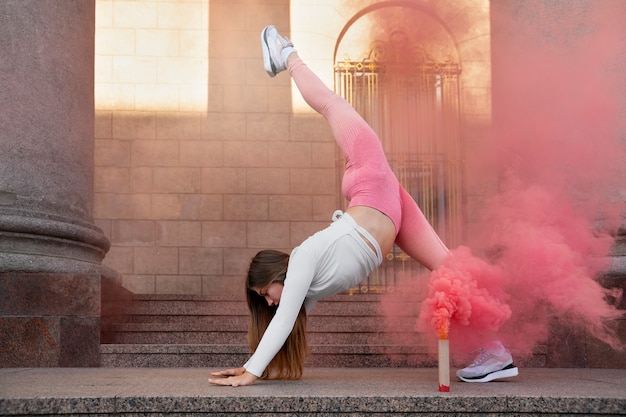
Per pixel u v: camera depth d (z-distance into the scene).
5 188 5.62
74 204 6.08
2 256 5.43
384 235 3.68
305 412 2.87
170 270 10.10
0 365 5.29
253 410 2.86
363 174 3.76
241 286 10.11
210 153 10.35
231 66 10.53
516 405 2.89
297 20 10.57
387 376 4.18
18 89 5.78
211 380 3.43
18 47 5.83
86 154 6.33
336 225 3.69
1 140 5.66
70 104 6.15
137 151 10.30
